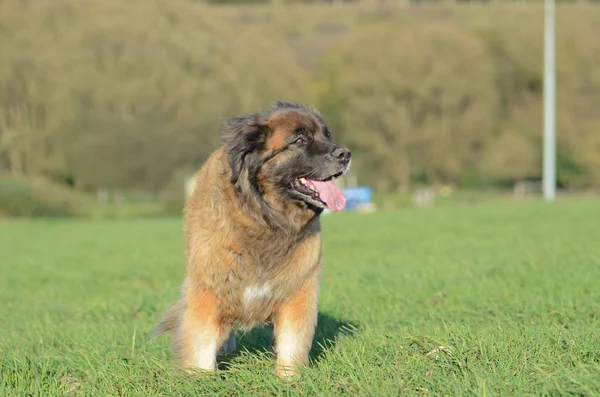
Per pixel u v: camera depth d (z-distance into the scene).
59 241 25.03
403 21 68.25
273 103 7.07
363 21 85.62
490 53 66.31
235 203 6.29
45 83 56.16
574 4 71.06
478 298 9.68
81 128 56.50
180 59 58.75
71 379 6.49
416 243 18.30
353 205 47.62
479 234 19.48
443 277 11.52
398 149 61.12
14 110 56.78
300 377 6.04
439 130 60.22
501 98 66.50
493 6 79.44
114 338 8.06
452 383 5.36
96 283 14.31
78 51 57.03
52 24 59.06
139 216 45.78
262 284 6.44
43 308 11.23
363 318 8.93
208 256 6.34
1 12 57.44
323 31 90.81
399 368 5.83
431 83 59.22
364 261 14.98
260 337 8.03
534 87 65.88
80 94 56.53
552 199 39.78
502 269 12.12
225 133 6.56
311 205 6.58
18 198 43.59
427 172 62.69
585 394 4.95
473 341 6.34
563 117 60.94
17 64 55.34
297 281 6.55
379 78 59.94
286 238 6.41
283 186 6.47
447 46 60.62
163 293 11.62
